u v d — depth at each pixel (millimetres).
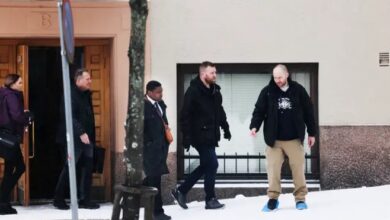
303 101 11023
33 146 13039
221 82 13312
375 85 12898
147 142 10766
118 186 9094
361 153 12922
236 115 13336
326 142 12938
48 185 13594
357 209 11008
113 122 12992
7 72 13133
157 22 12828
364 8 12859
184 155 13156
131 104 9055
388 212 10734
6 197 11984
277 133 11008
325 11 12867
